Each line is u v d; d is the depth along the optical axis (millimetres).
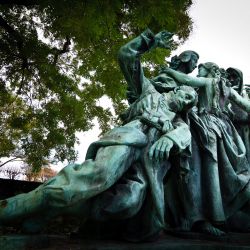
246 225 4754
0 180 9961
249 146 5320
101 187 3408
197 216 4445
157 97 4375
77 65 14062
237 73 5586
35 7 11328
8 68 13133
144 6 8719
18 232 3572
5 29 12055
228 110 5293
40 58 12758
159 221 3777
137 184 3643
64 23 9531
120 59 4402
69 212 3502
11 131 18703
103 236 3871
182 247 3805
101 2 8672
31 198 3359
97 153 3678
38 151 14297
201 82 4871
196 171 4582
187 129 4113
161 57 10500
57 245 3457
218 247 3943
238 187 4688
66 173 3441
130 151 3705
